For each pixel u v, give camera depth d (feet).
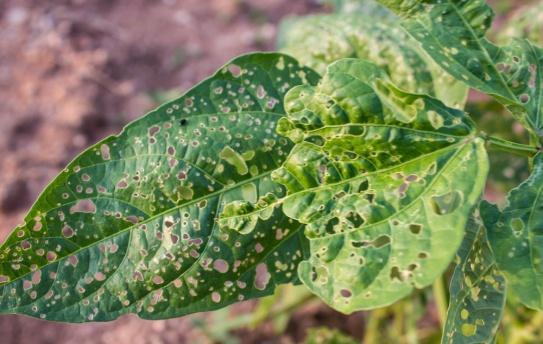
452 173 0.91
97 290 1.02
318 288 0.90
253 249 1.03
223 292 1.04
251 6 2.94
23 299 1.00
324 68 1.34
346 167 0.96
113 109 2.56
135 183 1.03
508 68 1.00
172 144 1.04
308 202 0.96
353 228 0.92
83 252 1.02
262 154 1.05
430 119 0.94
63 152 2.42
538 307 0.87
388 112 0.95
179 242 1.03
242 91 1.07
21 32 2.75
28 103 2.54
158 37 2.83
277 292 1.77
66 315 1.01
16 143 2.44
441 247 0.86
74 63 2.64
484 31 1.01
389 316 2.02
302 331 2.11
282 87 1.08
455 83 1.21
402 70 1.26
